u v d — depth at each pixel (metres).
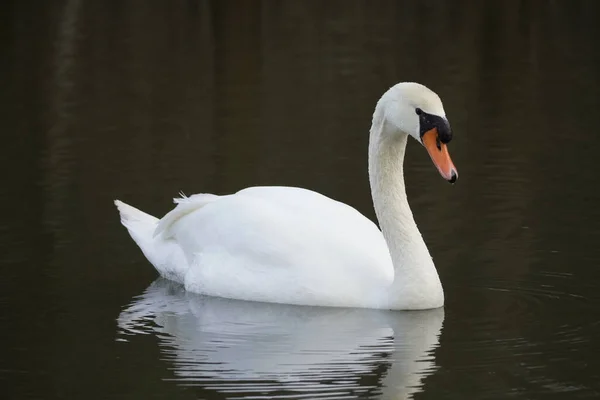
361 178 18.14
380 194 12.72
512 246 14.70
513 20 31.67
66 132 21.25
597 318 12.09
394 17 32.81
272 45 29.23
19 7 34.09
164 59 27.78
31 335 11.86
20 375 10.70
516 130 21.08
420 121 12.16
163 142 20.48
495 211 16.27
